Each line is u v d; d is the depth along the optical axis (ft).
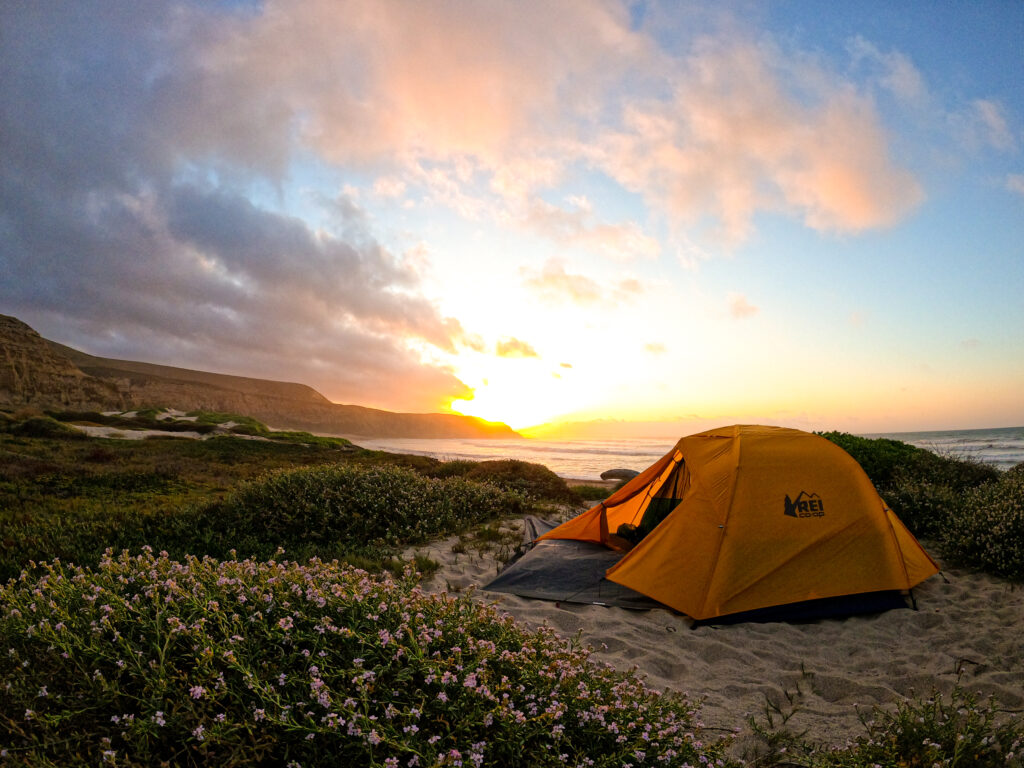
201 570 12.63
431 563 26.37
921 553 25.32
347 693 9.04
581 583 24.32
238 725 7.83
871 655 18.25
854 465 24.57
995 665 16.89
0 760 7.09
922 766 10.87
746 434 25.23
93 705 8.27
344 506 32.45
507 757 9.01
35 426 97.91
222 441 103.71
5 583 20.95
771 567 21.75
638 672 16.67
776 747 12.57
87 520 31.48
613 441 443.73
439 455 214.90
